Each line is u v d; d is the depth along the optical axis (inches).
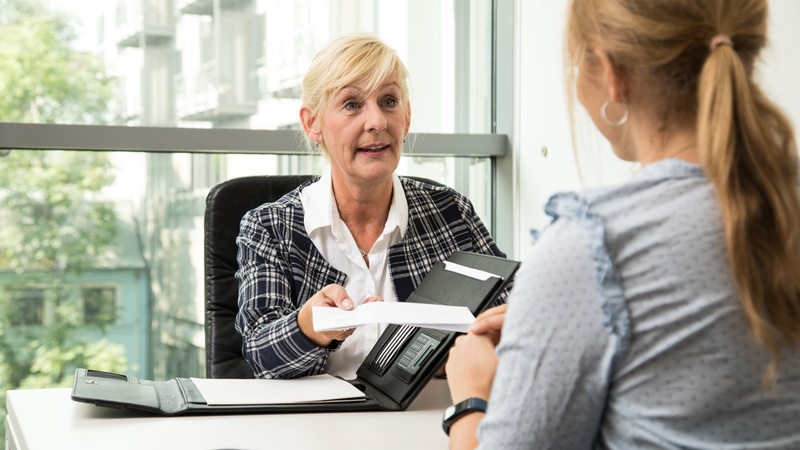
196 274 131.3
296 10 134.2
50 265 123.1
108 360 127.0
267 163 132.1
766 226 33.9
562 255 35.3
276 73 133.3
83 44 122.3
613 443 35.4
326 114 77.5
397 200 80.7
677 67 35.4
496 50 145.9
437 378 70.9
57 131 119.6
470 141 142.4
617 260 34.7
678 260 34.2
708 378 33.9
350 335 70.6
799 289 33.8
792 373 34.6
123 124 125.0
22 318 122.2
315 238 78.5
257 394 61.1
